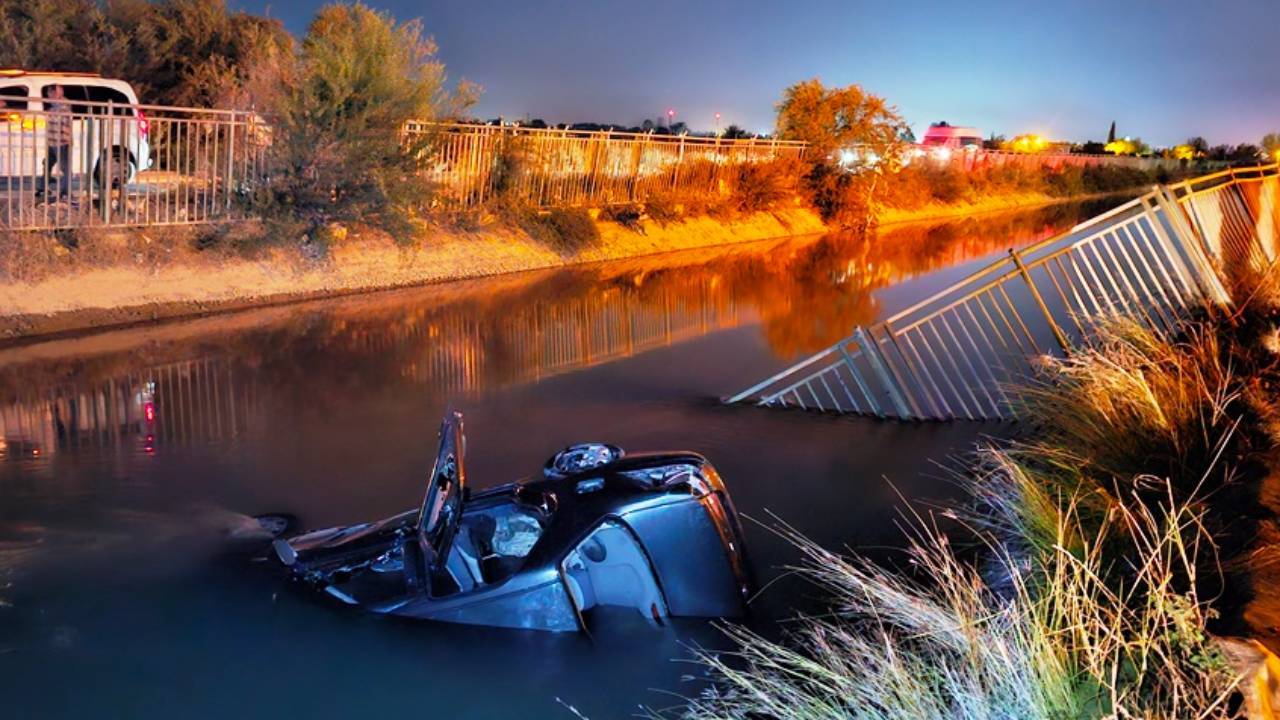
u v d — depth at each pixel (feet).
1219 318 35.09
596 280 70.74
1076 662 13.04
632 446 29.63
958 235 110.93
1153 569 16.52
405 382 38.68
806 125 120.37
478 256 72.84
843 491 25.30
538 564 16.51
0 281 47.32
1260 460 21.88
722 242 98.68
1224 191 41.37
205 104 78.02
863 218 118.32
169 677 15.44
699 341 48.06
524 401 35.63
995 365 40.57
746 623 17.16
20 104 56.80
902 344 46.70
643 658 15.92
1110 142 256.11
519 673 15.52
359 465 27.89
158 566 19.93
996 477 23.71
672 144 100.94
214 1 84.74
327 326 50.98
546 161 84.38
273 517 23.31
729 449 29.32
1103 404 25.03
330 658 15.94
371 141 64.03
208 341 46.39
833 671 14.66
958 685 12.59
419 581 17.26
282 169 61.98
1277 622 13.98
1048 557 17.63
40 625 17.24
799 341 48.14
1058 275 64.18
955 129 186.09
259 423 32.42
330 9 69.56
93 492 25.18
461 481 16.88
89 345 44.96
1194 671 12.14
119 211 54.08
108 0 80.38
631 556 17.07
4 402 35.04
